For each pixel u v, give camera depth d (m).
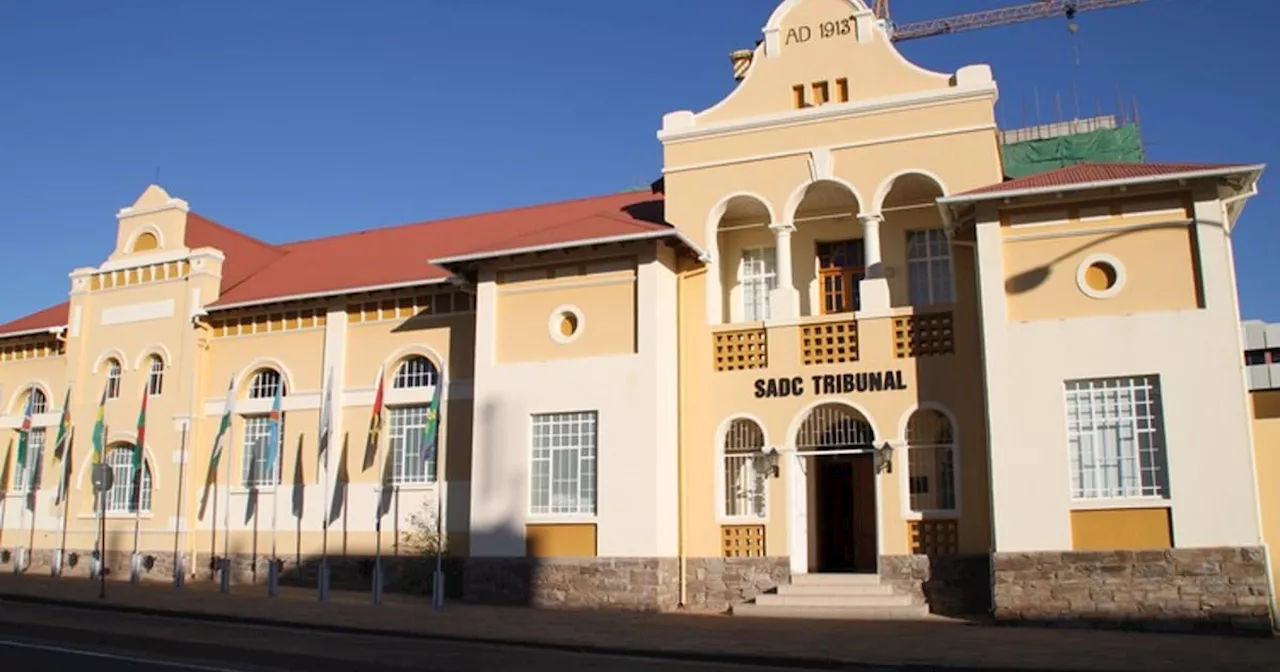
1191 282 19.31
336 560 27.73
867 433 22.59
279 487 29.00
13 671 13.37
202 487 30.27
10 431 34.53
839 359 22.78
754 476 23.27
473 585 23.62
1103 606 18.75
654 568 22.16
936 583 21.27
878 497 21.97
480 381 24.52
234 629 18.97
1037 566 19.23
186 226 33.66
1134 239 19.78
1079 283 19.92
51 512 32.75
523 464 23.70
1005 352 20.09
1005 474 19.70
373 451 27.88
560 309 24.14
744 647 16.00
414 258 30.19
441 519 25.75
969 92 22.72
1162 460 18.95
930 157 22.86
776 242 24.58
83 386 32.97
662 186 30.50
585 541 22.94
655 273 23.31
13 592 24.56
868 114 23.52
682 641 16.78
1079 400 19.66
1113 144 35.34
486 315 24.78
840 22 24.41
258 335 30.42
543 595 22.95
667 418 23.22
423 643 17.20
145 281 32.44
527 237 25.12
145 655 15.09
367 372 28.50
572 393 23.55
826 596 21.48
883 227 24.48
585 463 23.39
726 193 24.45
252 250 34.66
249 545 29.12
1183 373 18.97
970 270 21.97
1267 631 17.73
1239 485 18.33
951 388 21.72
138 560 28.86
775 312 23.52
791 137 24.09
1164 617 18.38
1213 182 19.28
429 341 27.78
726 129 24.64
